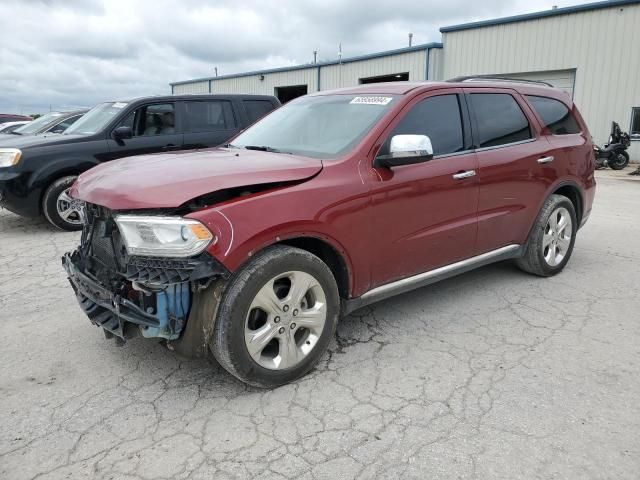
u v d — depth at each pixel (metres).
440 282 4.91
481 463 2.42
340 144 3.51
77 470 2.39
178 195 2.71
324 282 3.13
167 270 2.64
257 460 2.45
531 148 4.56
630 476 2.33
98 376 3.21
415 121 3.72
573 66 16.84
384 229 3.43
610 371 3.24
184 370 3.29
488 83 4.45
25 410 2.86
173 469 2.40
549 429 2.66
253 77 29.42
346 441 2.59
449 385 3.09
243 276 2.79
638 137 16.17
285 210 2.91
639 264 5.47
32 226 7.59
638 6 15.35
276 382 3.03
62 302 4.46
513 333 3.79
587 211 5.40
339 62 24.67
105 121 7.55
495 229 4.31
